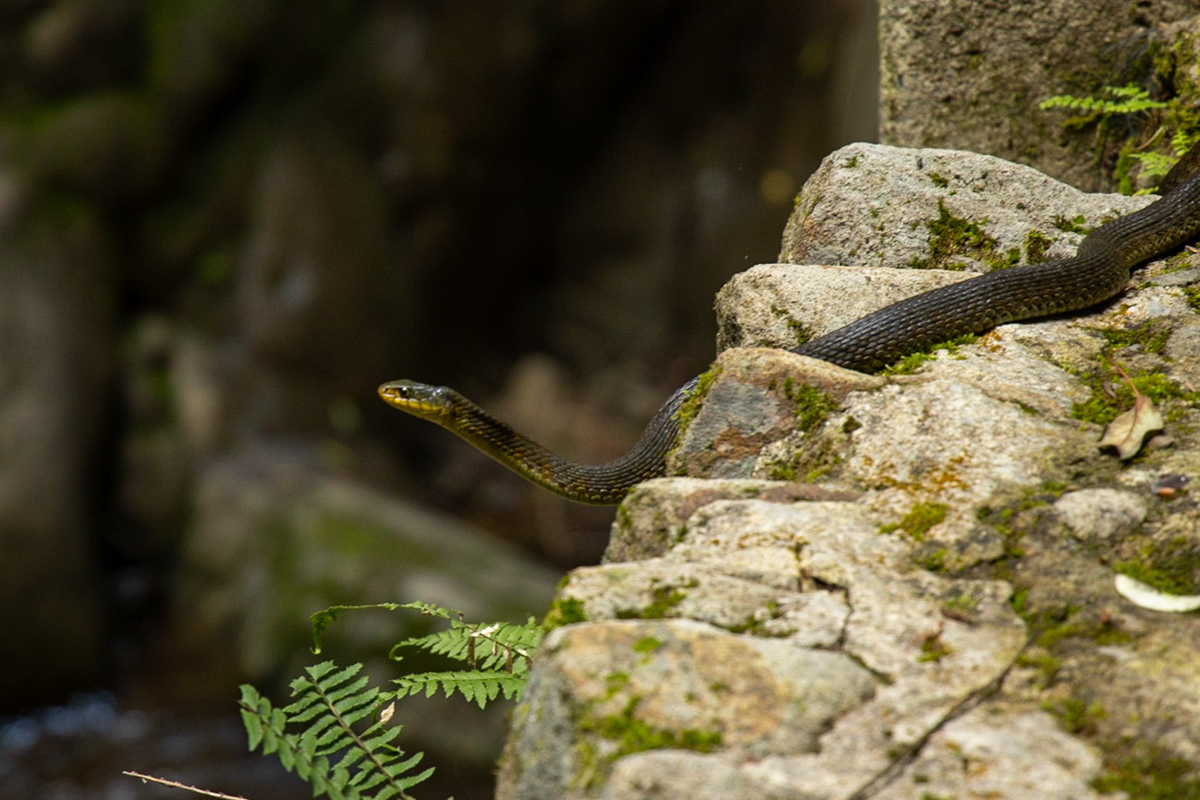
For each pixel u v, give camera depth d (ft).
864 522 11.94
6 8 58.44
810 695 9.51
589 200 80.94
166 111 62.59
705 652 9.82
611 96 78.38
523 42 70.90
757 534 11.80
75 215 60.23
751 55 78.02
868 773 8.89
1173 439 12.85
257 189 65.26
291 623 51.70
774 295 17.13
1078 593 10.72
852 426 13.62
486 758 44.39
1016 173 19.03
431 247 71.36
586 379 78.13
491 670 13.58
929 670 9.88
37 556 54.29
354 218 67.62
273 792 47.60
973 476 12.42
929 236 18.53
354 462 64.03
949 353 15.49
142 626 58.59
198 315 64.34
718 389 14.57
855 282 17.11
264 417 63.36
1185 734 9.10
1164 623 10.31
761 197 76.43
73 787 48.37
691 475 14.32
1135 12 23.95
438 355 74.08
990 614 10.54
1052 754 9.05
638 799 8.68
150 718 53.36
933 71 25.23
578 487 18.49
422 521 56.24
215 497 59.00
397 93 68.33
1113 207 18.60
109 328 60.90
